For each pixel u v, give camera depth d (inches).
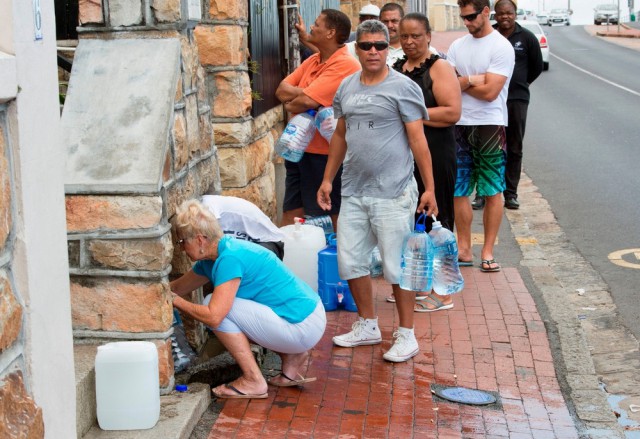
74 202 176.9
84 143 181.2
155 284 179.2
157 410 173.0
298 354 201.2
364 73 214.2
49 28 130.5
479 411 197.0
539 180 474.0
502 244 343.6
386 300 266.7
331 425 185.6
